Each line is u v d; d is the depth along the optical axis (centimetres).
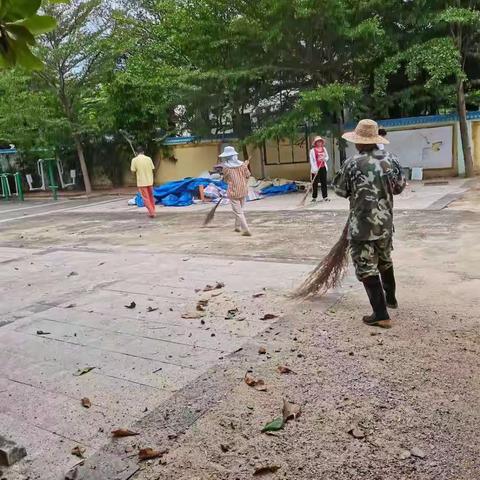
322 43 1440
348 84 1420
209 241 883
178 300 550
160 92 1761
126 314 518
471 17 1238
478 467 255
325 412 311
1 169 2408
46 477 273
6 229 1277
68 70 1945
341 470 260
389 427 292
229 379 361
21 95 1891
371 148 430
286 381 352
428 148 1558
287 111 1541
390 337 409
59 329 490
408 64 1328
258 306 507
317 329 437
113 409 335
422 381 338
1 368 412
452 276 555
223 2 1467
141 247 880
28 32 146
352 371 358
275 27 1373
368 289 429
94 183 2327
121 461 281
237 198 899
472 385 330
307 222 997
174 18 1555
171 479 264
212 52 1554
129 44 1853
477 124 1491
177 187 1490
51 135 1972
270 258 713
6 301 601
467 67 1534
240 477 261
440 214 940
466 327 419
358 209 426
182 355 408
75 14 1877
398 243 735
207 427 306
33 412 339
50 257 851
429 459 263
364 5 1352
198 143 1934
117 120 1959
